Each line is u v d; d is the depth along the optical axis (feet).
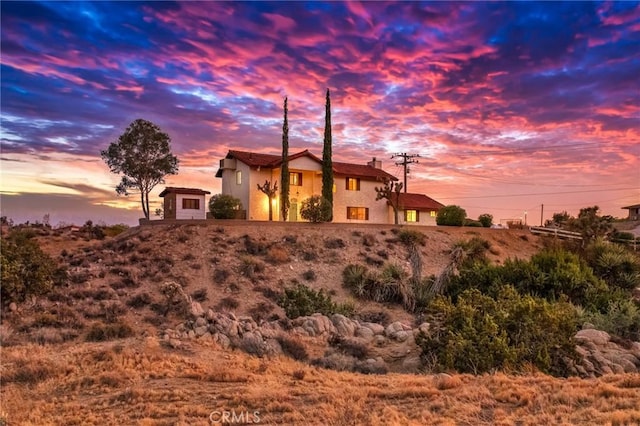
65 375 36.22
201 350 43.45
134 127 147.13
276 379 35.88
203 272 95.20
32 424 26.25
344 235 124.36
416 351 47.67
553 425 23.76
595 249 99.66
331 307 72.74
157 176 148.46
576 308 64.95
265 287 91.04
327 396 30.25
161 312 72.79
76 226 174.60
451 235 137.28
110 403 29.96
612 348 46.44
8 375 35.81
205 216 146.72
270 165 141.49
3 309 61.11
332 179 143.64
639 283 88.94
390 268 94.89
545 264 81.35
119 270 91.61
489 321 43.21
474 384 33.01
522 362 40.34
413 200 174.91
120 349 41.91
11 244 65.98
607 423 22.81
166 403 29.73
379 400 29.86
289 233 120.67
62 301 73.15
